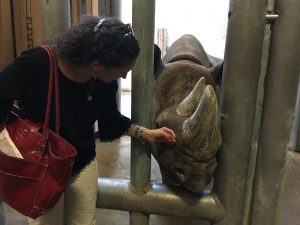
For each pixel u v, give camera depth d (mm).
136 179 1646
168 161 1443
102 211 2357
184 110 1413
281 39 1411
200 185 1394
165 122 1439
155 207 1664
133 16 1438
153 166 3092
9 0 2658
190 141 1308
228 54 1461
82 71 1135
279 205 1657
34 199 1121
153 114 1593
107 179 1749
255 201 1670
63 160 1096
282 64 1434
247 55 1414
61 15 1550
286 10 1377
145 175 1644
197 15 6418
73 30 1062
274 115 1501
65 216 1518
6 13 2635
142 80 1501
